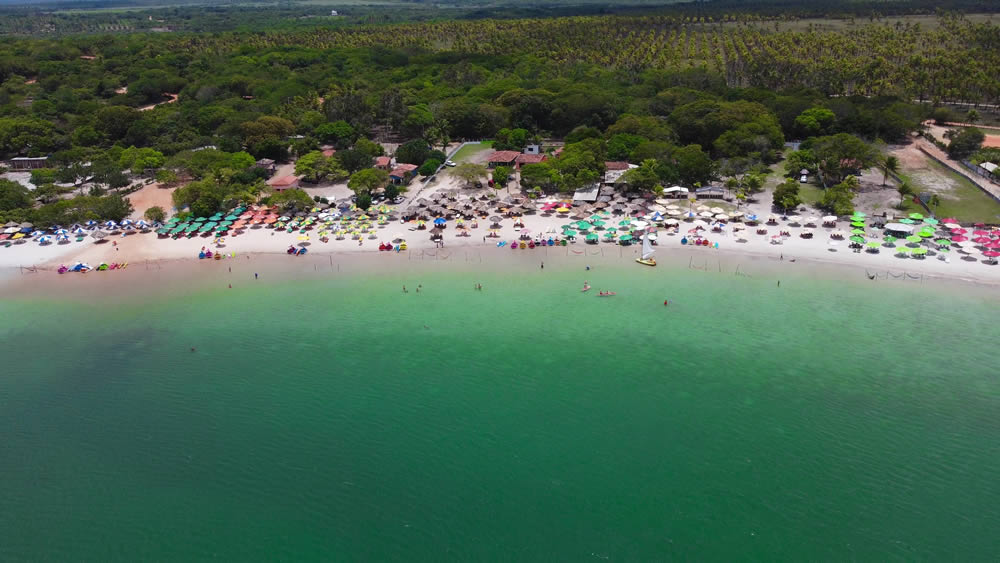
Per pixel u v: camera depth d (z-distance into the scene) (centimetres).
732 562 4759
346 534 5116
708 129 15638
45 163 15738
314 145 16188
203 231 11169
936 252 9538
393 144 17688
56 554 5038
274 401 6725
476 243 10619
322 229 11288
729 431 6088
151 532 5200
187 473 5781
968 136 14188
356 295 8994
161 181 13788
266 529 5188
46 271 9988
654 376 6962
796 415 6262
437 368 7225
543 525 5131
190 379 7131
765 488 5412
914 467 5562
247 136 16362
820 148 13388
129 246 10888
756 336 7631
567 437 6081
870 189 12612
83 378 7200
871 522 5053
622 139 15150
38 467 5900
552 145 17375
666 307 8388
